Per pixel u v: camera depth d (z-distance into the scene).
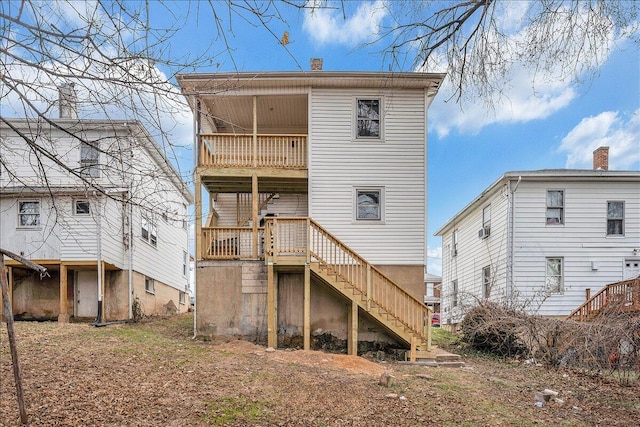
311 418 5.52
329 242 11.87
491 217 17.03
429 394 6.89
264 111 13.34
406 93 12.28
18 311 15.43
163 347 9.63
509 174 15.15
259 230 12.00
